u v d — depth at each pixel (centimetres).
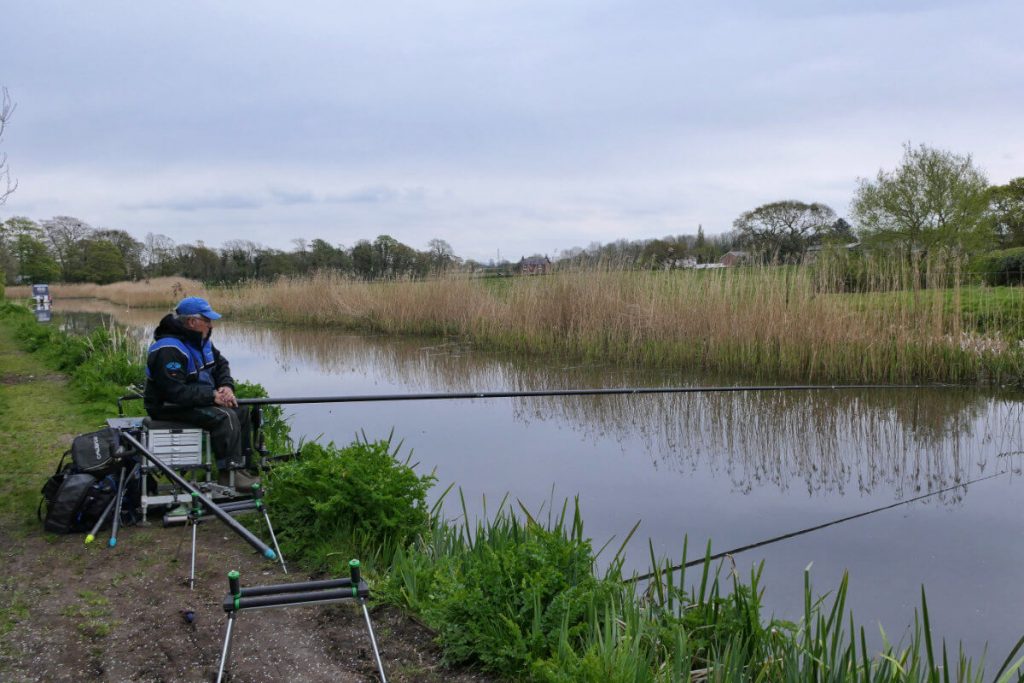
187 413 578
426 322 2144
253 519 561
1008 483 734
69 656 370
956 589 497
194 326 598
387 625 408
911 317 1247
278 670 361
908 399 1134
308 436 951
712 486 733
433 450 884
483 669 362
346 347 1984
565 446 903
